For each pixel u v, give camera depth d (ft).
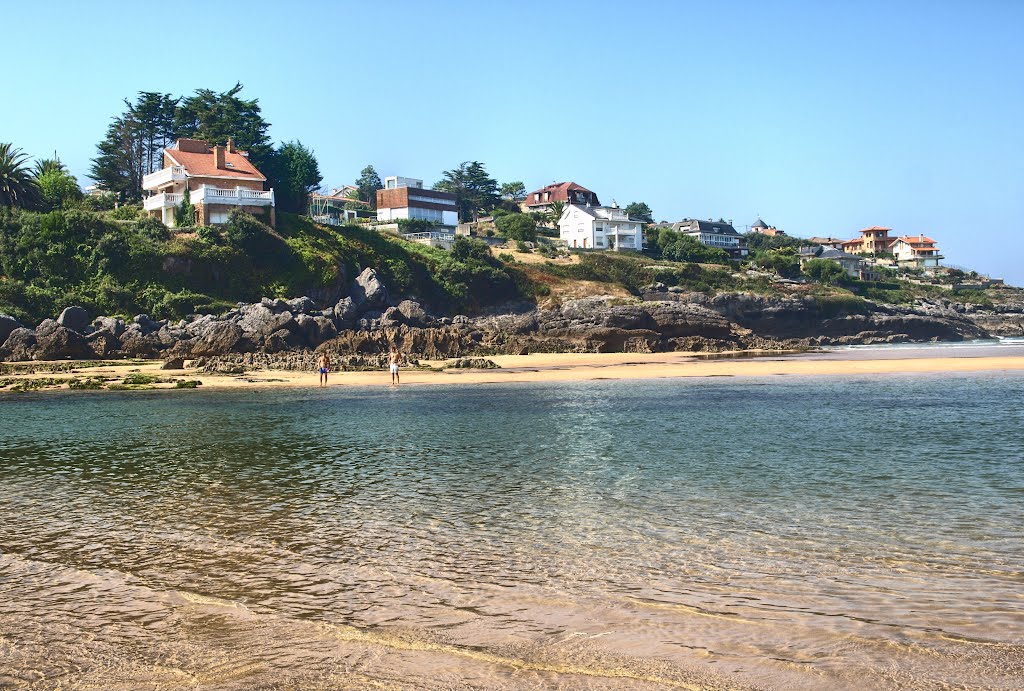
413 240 390.21
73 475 68.13
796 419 99.66
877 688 26.50
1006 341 426.92
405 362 211.00
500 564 41.29
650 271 421.59
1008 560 40.60
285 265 296.10
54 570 41.29
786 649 29.86
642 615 33.63
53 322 216.13
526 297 367.86
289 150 402.52
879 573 38.83
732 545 44.16
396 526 49.49
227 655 30.45
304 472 68.33
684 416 104.58
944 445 77.36
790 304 412.98
